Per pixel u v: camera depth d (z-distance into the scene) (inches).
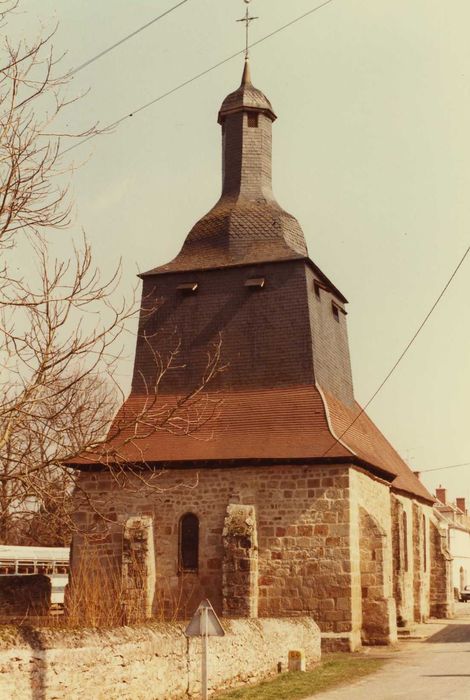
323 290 1218.0
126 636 545.6
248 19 1299.2
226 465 1030.4
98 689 506.9
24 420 496.1
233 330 1147.3
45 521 570.9
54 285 505.0
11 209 489.4
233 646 679.1
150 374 1161.4
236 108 1262.3
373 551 1032.2
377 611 1021.8
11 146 498.3
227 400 1108.5
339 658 901.2
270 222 1203.2
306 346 1114.7
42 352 500.4
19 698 449.1
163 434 1085.1
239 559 983.0
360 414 1284.4
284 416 1072.2
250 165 1252.5
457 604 2299.5
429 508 1598.2
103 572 1039.0
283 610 987.3
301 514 1004.6
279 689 665.6
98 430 534.0
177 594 1018.7
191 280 1183.6
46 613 1010.7
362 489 1077.8
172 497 1043.9
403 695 626.2
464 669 792.3
